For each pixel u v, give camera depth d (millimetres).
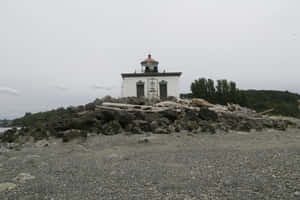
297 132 13977
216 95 33781
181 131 12828
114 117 13672
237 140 10367
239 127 14250
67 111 18219
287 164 5297
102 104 16641
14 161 6898
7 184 4383
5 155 8211
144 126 13086
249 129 13953
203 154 7055
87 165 6016
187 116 15195
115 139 10844
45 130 13141
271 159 5902
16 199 3666
